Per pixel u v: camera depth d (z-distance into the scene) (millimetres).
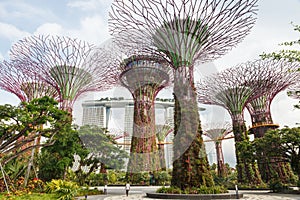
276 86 28219
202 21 13461
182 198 12211
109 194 17422
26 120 14047
